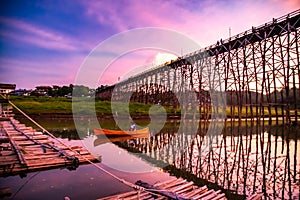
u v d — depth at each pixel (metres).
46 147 12.84
